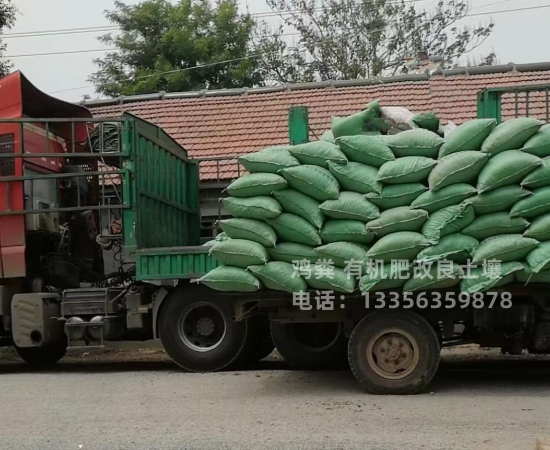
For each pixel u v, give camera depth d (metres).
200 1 30.44
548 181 6.36
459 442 5.06
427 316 7.12
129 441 5.34
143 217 9.31
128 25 29.83
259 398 6.95
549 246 6.32
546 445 4.61
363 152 6.69
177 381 8.24
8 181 9.40
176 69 28.53
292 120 10.32
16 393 7.70
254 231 6.84
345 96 15.95
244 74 28.33
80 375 9.17
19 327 9.48
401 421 5.74
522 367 9.17
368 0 29.42
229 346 8.96
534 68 15.95
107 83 28.70
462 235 6.52
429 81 15.99
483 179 6.38
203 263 8.79
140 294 9.38
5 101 9.59
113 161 9.77
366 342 6.99
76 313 9.56
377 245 6.57
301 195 6.81
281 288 6.88
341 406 6.40
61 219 10.23
